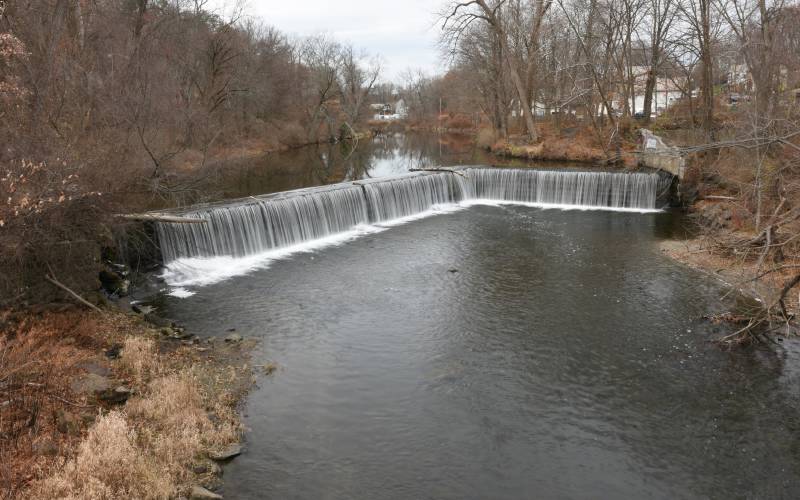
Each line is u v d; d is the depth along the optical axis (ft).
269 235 91.30
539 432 45.11
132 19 130.11
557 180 127.34
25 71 68.54
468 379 52.54
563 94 195.52
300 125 267.18
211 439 41.55
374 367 54.44
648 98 169.68
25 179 48.49
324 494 37.68
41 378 43.21
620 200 122.01
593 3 154.51
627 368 54.60
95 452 36.83
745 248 71.00
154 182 78.13
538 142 178.50
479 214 118.73
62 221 54.44
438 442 43.60
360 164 182.70
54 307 55.26
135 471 35.94
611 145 157.99
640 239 96.12
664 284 75.10
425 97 396.37
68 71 78.48
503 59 191.31
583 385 51.80
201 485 37.32
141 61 100.89
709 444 43.91
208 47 183.11
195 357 54.03
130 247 73.97
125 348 51.44
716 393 50.39
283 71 251.60
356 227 107.34
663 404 48.93
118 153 72.74
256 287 74.54
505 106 195.72
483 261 86.07
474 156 192.85
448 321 64.85
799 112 79.97
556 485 39.45
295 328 62.44
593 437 44.65
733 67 166.61
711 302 68.80
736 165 100.99
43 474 34.53
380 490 38.34
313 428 44.62
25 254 52.37
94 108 82.84
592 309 67.82
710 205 102.12
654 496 38.68
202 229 82.23
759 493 39.06
